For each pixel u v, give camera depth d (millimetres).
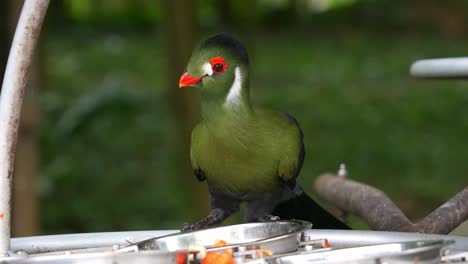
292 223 3596
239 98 4359
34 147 8586
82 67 24000
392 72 23844
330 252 3061
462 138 17953
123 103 17125
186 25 9305
